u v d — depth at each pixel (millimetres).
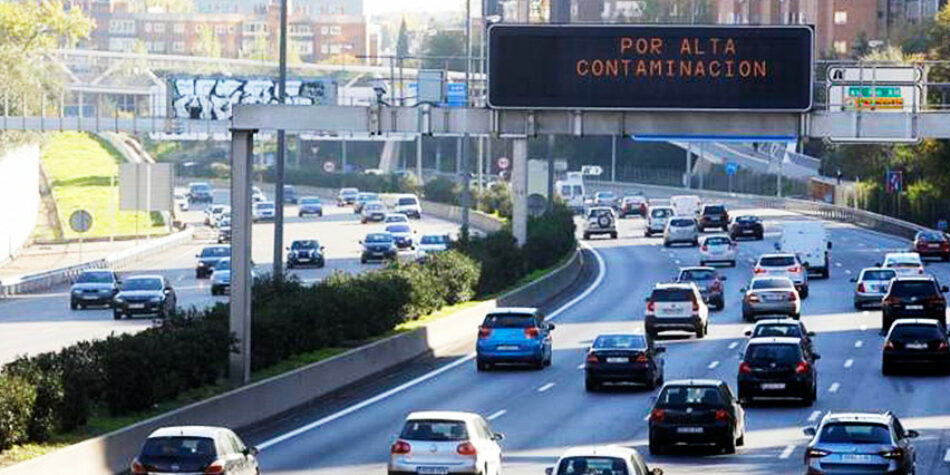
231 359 102438
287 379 105562
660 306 149000
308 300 124188
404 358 134625
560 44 98062
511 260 188000
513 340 128875
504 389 117438
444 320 150125
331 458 84062
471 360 138250
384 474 77938
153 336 96250
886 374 122562
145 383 87938
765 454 85875
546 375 126438
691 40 97250
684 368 126500
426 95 102750
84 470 73688
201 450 63281
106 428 82375
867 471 68812
